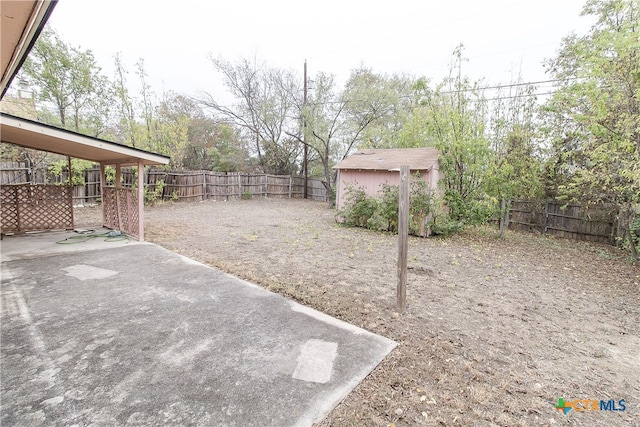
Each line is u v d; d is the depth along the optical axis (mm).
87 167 10898
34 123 4859
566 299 4195
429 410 1965
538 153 8953
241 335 2826
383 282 4535
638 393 2246
